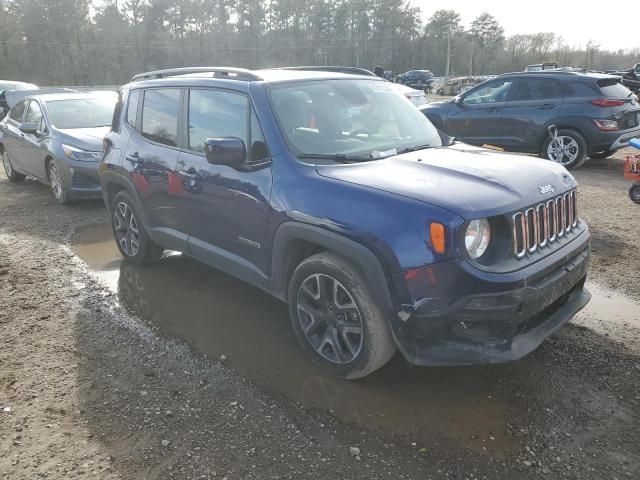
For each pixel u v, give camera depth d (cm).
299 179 350
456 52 8419
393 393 334
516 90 1052
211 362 374
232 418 313
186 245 460
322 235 328
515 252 305
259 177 373
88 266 568
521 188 321
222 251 423
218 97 421
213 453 285
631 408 317
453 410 317
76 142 802
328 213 326
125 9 7062
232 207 396
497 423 305
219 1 7038
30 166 932
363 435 297
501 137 1073
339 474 270
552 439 292
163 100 480
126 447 290
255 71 438
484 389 337
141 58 7000
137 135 511
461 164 354
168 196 465
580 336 400
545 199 326
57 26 6669
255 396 334
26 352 390
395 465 275
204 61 7138
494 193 310
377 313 318
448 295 290
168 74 504
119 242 575
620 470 270
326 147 377
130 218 552
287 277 372
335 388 340
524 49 8206
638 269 530
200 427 305
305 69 486
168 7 6931
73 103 925
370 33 7938
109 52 6862
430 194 304
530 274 300
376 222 305
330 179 338
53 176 848
